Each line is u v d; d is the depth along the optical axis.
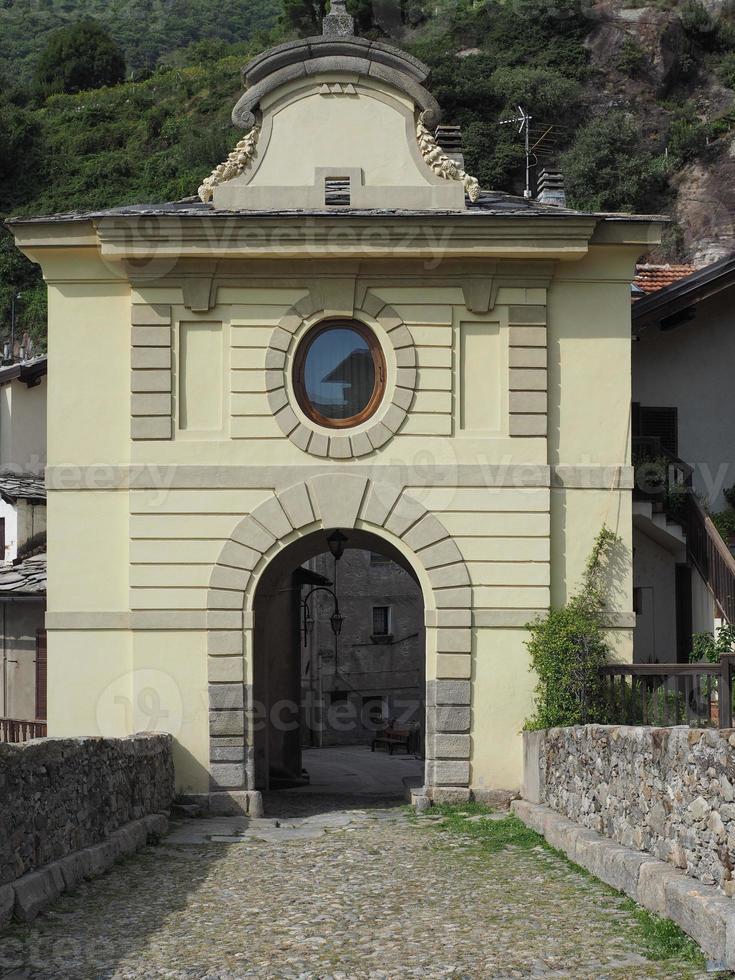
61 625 16.97
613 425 17.34
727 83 68.25
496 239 16.64
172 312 17.12
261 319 17.14
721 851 8.91
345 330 17.31
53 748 11.24
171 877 12.07
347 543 19.98
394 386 17.09
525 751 16.45
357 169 17.34
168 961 8.90
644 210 62.16
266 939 9.55
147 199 63.59
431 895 11.14
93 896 11.01
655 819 10.51
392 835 14.70
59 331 17.27
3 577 23.89
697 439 23.11
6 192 66.12
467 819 15.70
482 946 9.22
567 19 68.69
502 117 60.94
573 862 12.30
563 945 9.12
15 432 27.94
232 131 65.12
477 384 17.25
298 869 12.55
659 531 21.16
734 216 60.75
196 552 16.97
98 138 69.06
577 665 16.44
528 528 17.05
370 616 41.00
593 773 12.70
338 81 17.38
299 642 25.70
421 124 17.47
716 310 23.33
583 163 61.03
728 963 8.09
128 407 17.22
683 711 16.33
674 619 21.58
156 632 16.92
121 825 13.68
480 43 69.19
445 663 16.91
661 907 9.48
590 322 17.44
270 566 18.08
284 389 17.06
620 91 66.75
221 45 87.75
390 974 8.53
